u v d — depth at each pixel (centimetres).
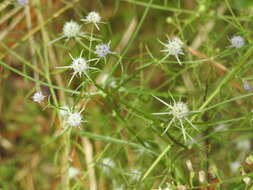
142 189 44
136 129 47
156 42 52
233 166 45
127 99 49
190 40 50
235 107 47
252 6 40
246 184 36
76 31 39
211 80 45
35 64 50
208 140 43
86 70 36
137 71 40
